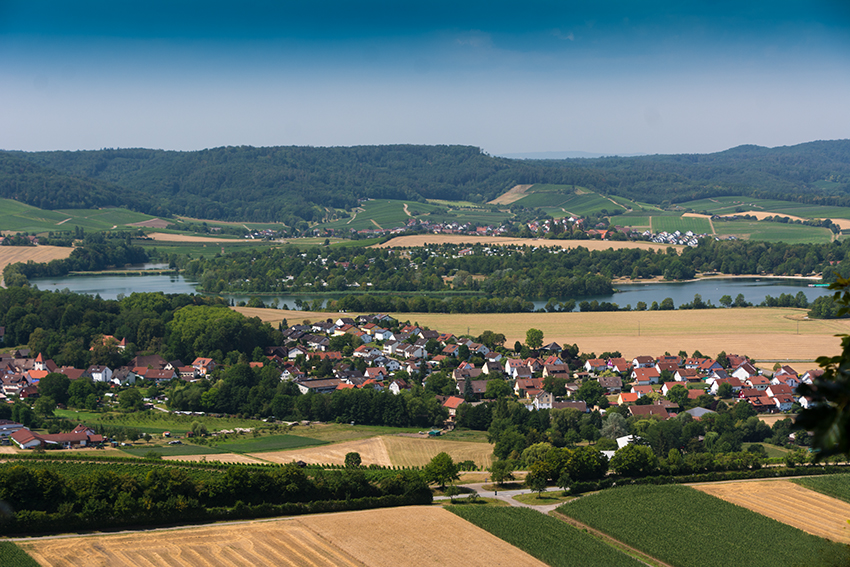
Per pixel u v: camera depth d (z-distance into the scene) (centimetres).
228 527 10844
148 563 9369
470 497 12938
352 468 14075
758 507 11931
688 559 10088
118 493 11181
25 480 10844
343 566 9494
